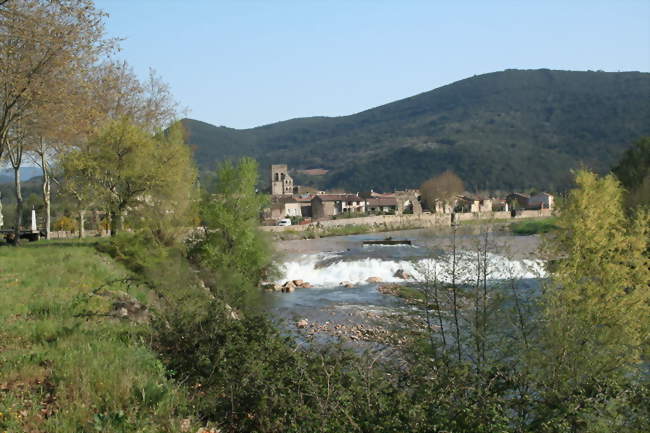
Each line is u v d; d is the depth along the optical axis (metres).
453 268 12.70
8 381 8.15
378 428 6.97
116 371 8.66
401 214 122.50
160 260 28.14
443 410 7.26
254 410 8.52
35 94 26.78
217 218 33.94
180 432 7.30
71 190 37.78
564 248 21.06
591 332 12.27
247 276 32.62
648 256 20.14
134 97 43.41
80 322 11.72
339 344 10.20
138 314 14.28
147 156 34.62
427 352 10.83
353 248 68.12
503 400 7.50
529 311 12.43
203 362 9.75
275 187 178.38
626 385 8.19
